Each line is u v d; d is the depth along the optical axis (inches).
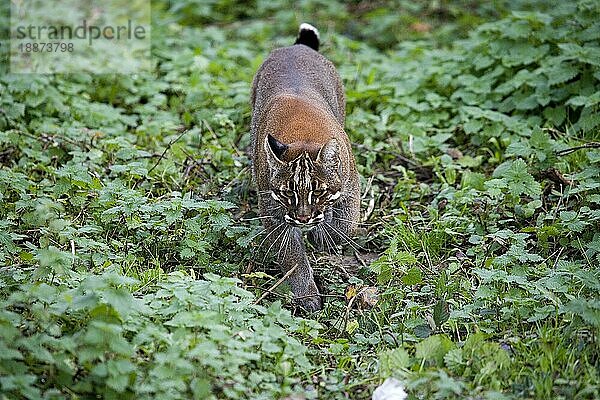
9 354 279.4
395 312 368.8
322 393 316.2
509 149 465.1
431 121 550.9
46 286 313.1
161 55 666.2
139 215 419.5
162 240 409.1
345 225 409.1
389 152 513.0
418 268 387.9
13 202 436.5
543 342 319.9
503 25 581.6
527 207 432.1
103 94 603.5
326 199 373.7
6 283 345.1
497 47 569.9
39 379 298.2
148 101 605.9
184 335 305.9
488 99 553.0
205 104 581.0
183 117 571.2
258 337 316.2
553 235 411.2
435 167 493.0
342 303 382.6
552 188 454.0
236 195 463.5
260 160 402.3
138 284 363.6
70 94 581.6
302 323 344.8
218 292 330.3
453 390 294.8
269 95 449.1
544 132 492.1
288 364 313.9
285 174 370.0
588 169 442.6
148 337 305.4
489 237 403.5
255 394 302.8
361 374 325.1
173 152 498.3
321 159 370.9
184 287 334.3
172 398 285.6
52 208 404.8
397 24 767.1
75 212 430.9
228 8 824.9
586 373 308.7
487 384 309.1
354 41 741.3
